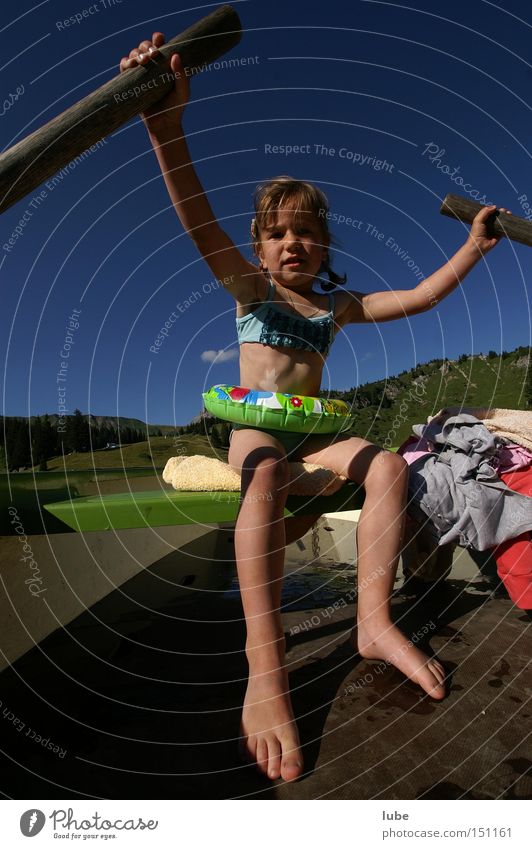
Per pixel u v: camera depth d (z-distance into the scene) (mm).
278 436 1479
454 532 1416
